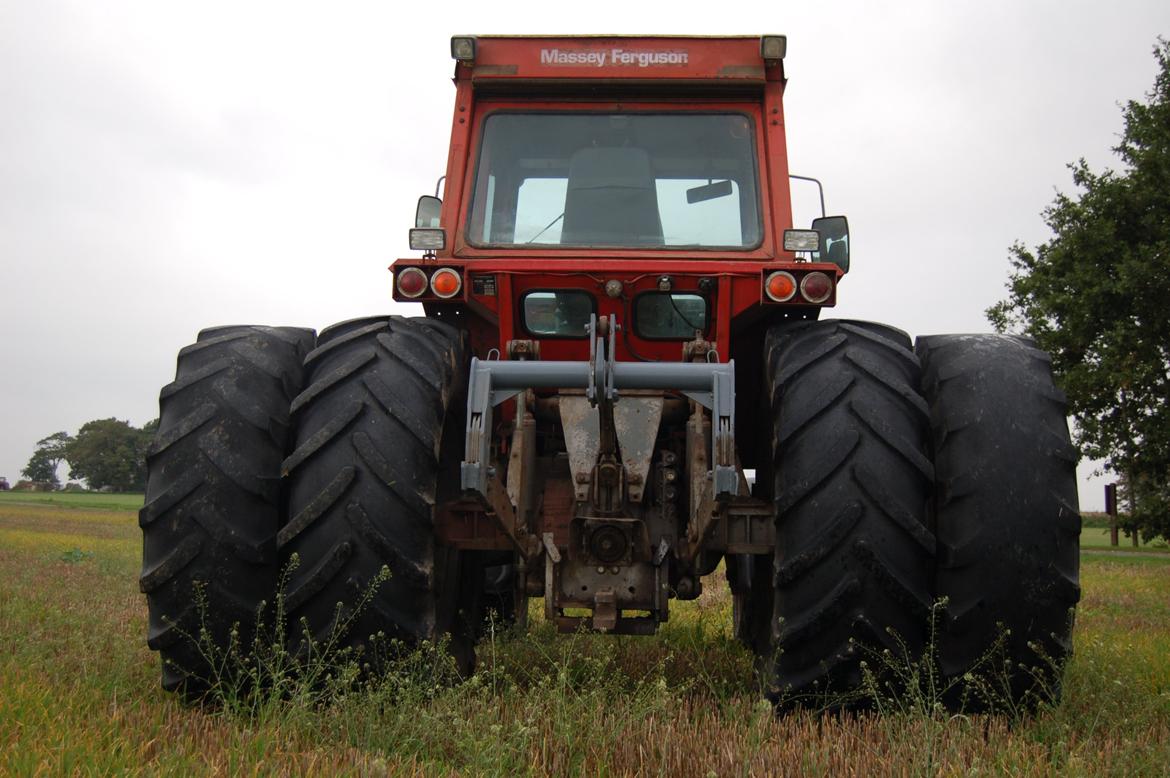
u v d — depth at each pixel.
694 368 3.21
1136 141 30.38
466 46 4.72
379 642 3.35
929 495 3.42
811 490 3.36
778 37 4.66
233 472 3.43
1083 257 28.73
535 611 7.21
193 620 3.41
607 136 4.80
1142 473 27.22
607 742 2.94
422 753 2.91
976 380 3.50
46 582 9.80
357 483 3.37
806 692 3.41
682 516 3.91
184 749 2.74
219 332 3.91
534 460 4.02
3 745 2.66
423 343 3.72
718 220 4.68
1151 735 3.20
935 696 3.24
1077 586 3.33
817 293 3.98
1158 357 26.94
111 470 120.38
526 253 4.58
